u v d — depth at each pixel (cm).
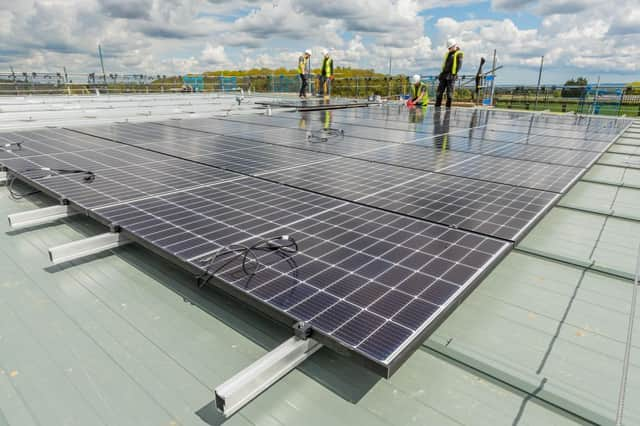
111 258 339
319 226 337
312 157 625
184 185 454
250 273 256
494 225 345
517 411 197
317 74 2458
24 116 1148
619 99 1784
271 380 205
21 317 262
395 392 210
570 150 719
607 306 283
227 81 2845
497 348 239
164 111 1362
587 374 219
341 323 208
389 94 2428
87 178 471
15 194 504
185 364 223
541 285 309
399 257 282
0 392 202
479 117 1356
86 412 191
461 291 239
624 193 541
